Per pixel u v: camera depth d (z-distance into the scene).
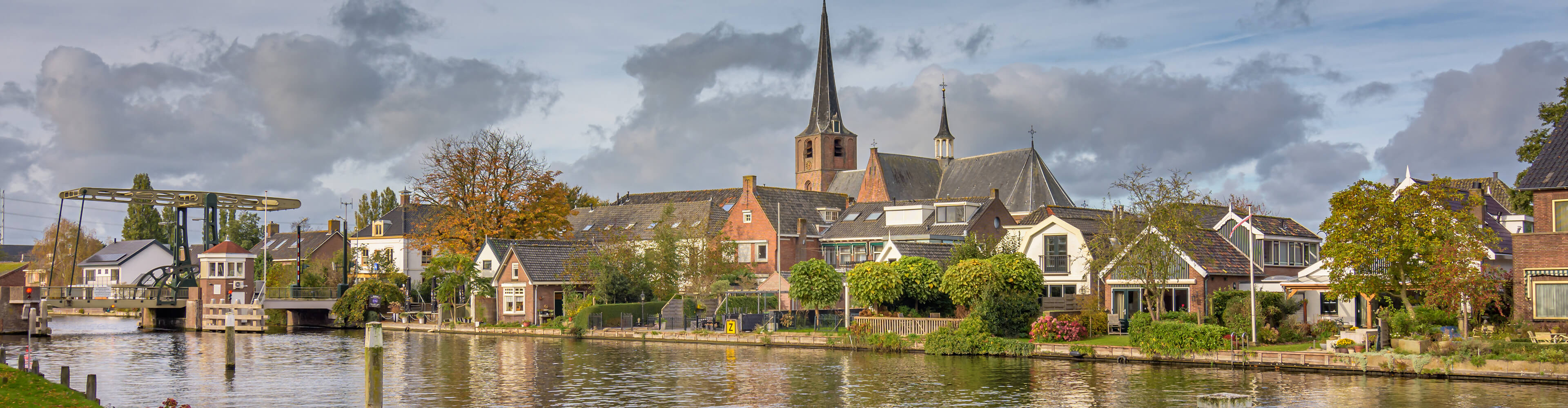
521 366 47.34
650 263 74.31
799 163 137.75
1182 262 53.81
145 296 78.69
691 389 39.16
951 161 121.19
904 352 51.66
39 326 72.19
